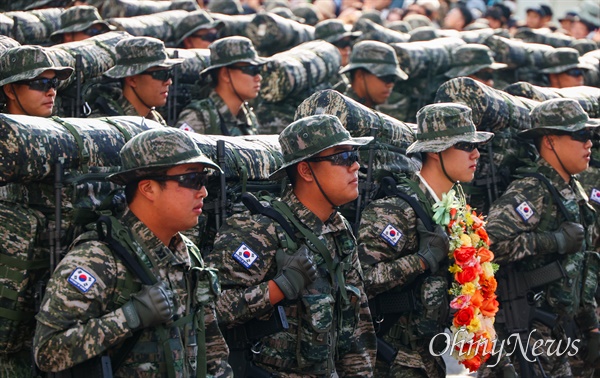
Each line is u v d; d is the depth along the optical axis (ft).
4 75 40.16
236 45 54.60
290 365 33.19
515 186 43.91
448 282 40.04
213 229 36.76
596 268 45.60
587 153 44.78
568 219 43.55
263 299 32.01
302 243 33.09
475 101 46.78
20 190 32.24
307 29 76.02
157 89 48.93
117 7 69.72
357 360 34.53
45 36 60.13
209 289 29.32
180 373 27.89
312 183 33.40
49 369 26.86
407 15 101.65
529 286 43.50
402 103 70.49
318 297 32.76
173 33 67.62
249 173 37.63
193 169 28.37
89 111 47.42
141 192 28.25
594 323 45.80
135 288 27.58
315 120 33.40
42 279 32.55
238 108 55.21
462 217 38.78
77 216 29.30
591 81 76.64
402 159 43.27
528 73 76.43
